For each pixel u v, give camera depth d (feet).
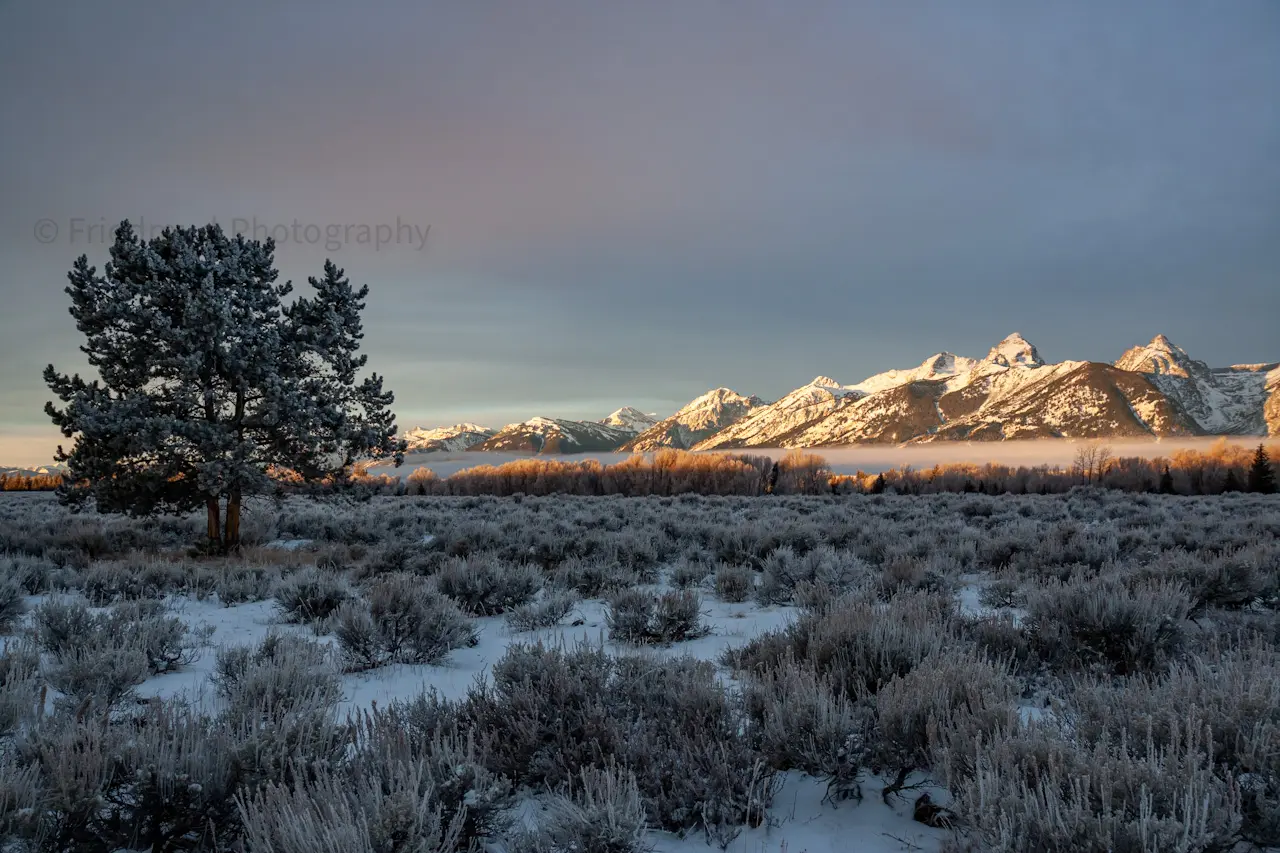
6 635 28.17
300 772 12.09
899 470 380.58
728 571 39.99
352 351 67.62
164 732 12.55
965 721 13.19
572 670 17.44
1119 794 10.46
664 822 12.51
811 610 27.81
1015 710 13.52
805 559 39.27
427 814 10.55
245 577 43.55
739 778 13.00
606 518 79.25
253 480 58.95
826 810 13.10
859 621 19.34
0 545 59.98
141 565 48.85
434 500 140.15
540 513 94.17
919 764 13.62
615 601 29.76
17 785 10.89
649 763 13.29
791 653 19.13
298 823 9.57
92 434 56.08
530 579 37.45
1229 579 29.19
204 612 36.94
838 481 343.67
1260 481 259.39
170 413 60.29
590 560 48.34
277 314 65.92
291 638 24.86
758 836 12.16
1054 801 9.91
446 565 40.29
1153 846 9.20
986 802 10.53
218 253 63.57
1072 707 15.79
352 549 62.59
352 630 24.84
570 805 11.21
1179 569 30.50
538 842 10.87
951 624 22.45
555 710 15.52
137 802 11.45
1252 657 17.07
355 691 21.52
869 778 14.39
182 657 25.84
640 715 15.53
